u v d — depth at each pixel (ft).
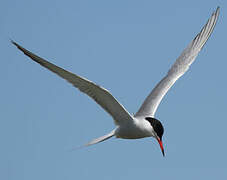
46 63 31.60
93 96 36.45
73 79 34.01
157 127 40.19
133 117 40.16
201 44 48.29
